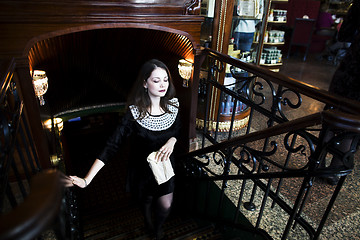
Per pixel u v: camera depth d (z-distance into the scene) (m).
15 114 1.39
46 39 2.45
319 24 9.27
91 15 2.34
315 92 1.42
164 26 2.72
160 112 1.93
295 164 2.88
